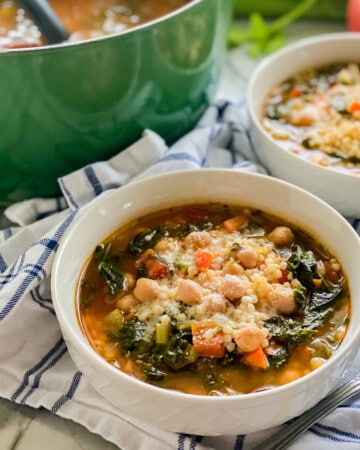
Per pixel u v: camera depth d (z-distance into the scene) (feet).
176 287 1.30
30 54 1.40
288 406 1.16
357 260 1.31
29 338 1.42
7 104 1.47
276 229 1.41
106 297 1.34
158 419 1.18
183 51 1.58
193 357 1.22
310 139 1.66
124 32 1.45
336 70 1.89
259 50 2.14
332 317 1.29
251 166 1.63
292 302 1.27
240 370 1.22
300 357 1.24
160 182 1.46
